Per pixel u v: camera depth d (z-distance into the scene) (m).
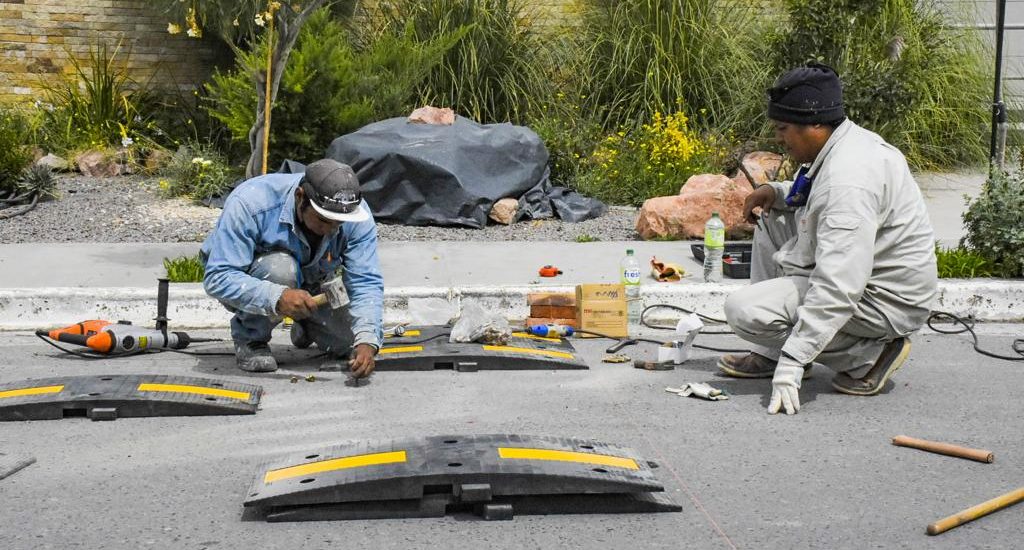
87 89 12.44
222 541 3.47
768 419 4.81
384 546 3.45
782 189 5.44
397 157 9.34
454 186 9.34
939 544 3.49
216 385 5.04
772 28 12.27
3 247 8.00
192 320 6.61
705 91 11.99
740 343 6.32
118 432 4.55
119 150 11.54
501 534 3.55
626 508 3.75
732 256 7.83
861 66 10.87
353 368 5.10
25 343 6.14
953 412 4.93
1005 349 6.16
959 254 7.49
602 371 5.66
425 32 12.23
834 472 4.14
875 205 4.82
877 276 4.98
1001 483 4.04
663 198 8.98
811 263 5.05
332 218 4.82
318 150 10.39
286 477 3.79
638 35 12.36
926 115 11.97
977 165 12.00
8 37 12.79
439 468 3.71
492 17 12.20
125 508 3.73
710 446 4.43
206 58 13.00
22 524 3.59
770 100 5.04
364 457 3.89
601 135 11.71
